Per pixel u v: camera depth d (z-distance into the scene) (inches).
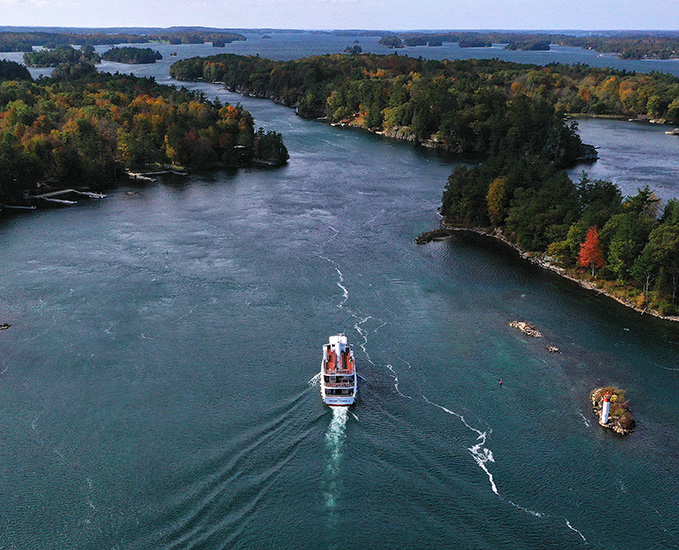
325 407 4453.7
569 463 3946.9
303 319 5792.3
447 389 4717.0
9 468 3833.7
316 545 3297.2
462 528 3425.2
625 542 3353.8
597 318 5895.7
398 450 4033.0
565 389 4746.6
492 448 4067.4
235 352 5196.9
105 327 5570.9
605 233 6545.3
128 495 3636.8
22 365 4938.5
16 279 6545.3
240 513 3513.8
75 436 4136.3
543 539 3358.8
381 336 5492.1
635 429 4281.5
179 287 6461.6
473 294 6412.4
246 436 4158.5
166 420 4311.0
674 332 5634.8
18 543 3299.7
